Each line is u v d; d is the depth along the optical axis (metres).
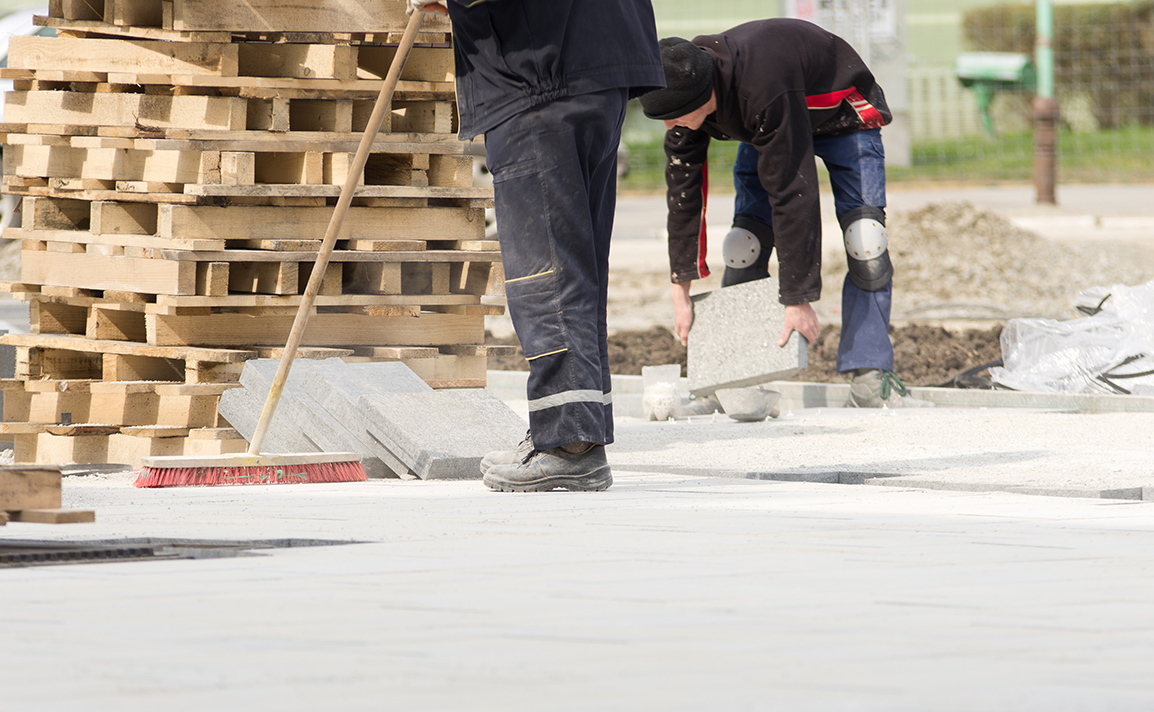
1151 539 10.06
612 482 14.44
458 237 19.14
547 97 13.99
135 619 6.70
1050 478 14.65
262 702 4.98
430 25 18.42
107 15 18.48
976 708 4.89
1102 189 83.31
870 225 25.23
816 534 10.27
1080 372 27.84
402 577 8.08
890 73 64.81
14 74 19.38
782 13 63.62
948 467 16.03
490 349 19.33
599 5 14.17
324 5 17.98
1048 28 72.44
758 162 23.09
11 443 22.20
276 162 18.75
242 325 18.44
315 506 12.35
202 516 11.41
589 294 14.22
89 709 4.87
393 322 19.00
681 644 6.12
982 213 51.12
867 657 5.86
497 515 11.60
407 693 5.15
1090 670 5.61
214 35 17.83
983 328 40.12
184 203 17.77
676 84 22.19
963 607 7.11
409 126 19.14
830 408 26.45
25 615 6.80
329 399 16.78
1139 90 109.88
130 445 18.19
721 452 18.38
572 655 5.87
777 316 23.81
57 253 19.56
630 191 86.75
